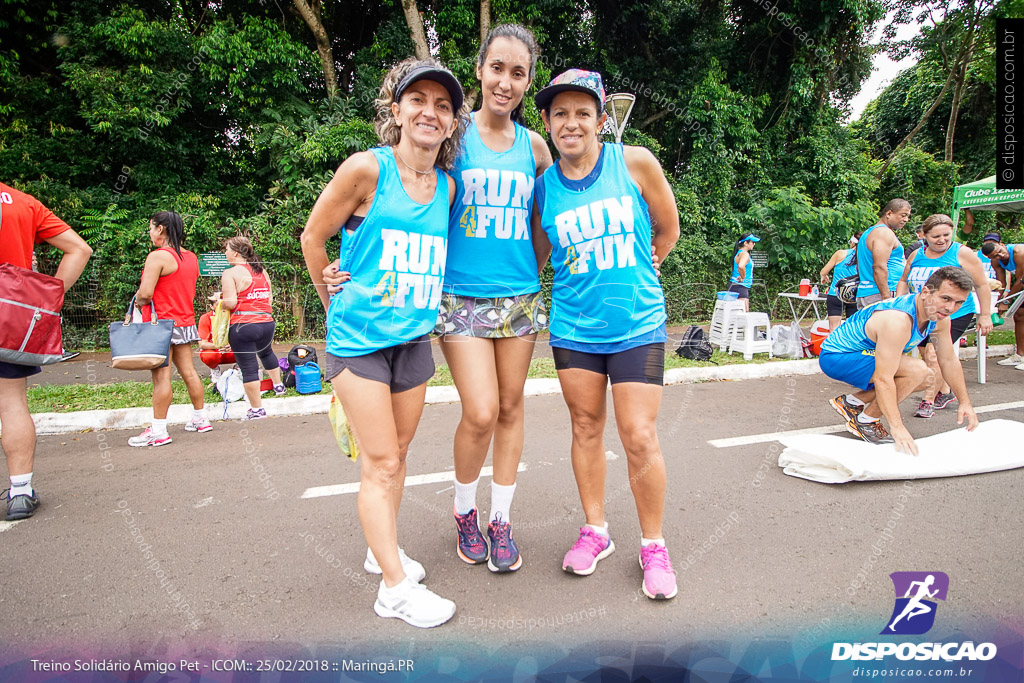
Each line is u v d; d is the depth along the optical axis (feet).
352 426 6.44
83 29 30.53
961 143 63.57
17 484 9.41
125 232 26.84
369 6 41.06
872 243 17.20
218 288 19.62
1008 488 9.99
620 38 43.86
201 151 34.40
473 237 6.81
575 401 7.23
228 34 31.24
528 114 30.73
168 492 10.46
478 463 7.40
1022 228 56.54
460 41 35.27
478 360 6.88
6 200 8.93
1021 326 22.06
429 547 8.32
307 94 36.42
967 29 50.39
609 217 6.53
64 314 26.20
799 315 31.81
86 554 8.14
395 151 6.20
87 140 31.76
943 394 15.88
